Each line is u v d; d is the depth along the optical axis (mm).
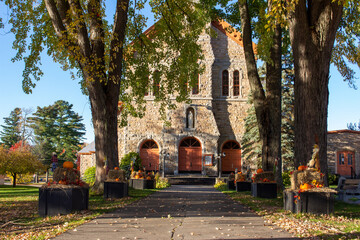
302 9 10172
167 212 8852
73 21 12531
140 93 19109
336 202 11438
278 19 9422
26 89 15383
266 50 14781
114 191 12602
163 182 24812
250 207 9969
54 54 16125
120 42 13547
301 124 10242
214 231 6301
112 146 13555
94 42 13375
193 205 10555
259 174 13938
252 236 5879
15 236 5977
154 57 19109
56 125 60688
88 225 6859
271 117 15781
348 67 14625
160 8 17500
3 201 11617
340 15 10016
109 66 13836
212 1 18188
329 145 30109
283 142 28328
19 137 65000
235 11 19031
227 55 34750
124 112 19500
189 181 30188
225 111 34250
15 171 24453
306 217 7777
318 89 10133
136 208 9664
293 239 5656
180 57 19438
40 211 8180
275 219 7617
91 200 11727
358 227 6566
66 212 8180
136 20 16844
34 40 15523
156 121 33594
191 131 33219
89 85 13117
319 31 10141
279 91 15953
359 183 11570
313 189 8234
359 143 29844
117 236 5863
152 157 33719
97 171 13539
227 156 34281
